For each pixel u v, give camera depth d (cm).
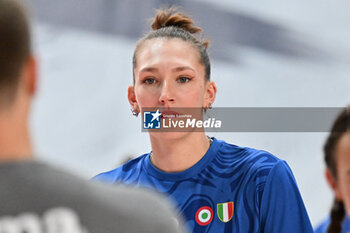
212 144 511
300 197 484
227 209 479
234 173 491
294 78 2370
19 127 230
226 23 2383
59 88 2222
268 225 471
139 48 504
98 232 223
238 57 2370
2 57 220
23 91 232
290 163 2083
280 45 2406
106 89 2261
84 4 2328
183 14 531
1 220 213
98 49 2306
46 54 2252
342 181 314
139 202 238
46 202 219
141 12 2347
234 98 2319
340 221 352
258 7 2427
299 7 2441
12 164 221
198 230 478
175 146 489
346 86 2369
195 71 484
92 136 2178
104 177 546
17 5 229
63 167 236
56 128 2159
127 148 2175
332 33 2423
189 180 493
